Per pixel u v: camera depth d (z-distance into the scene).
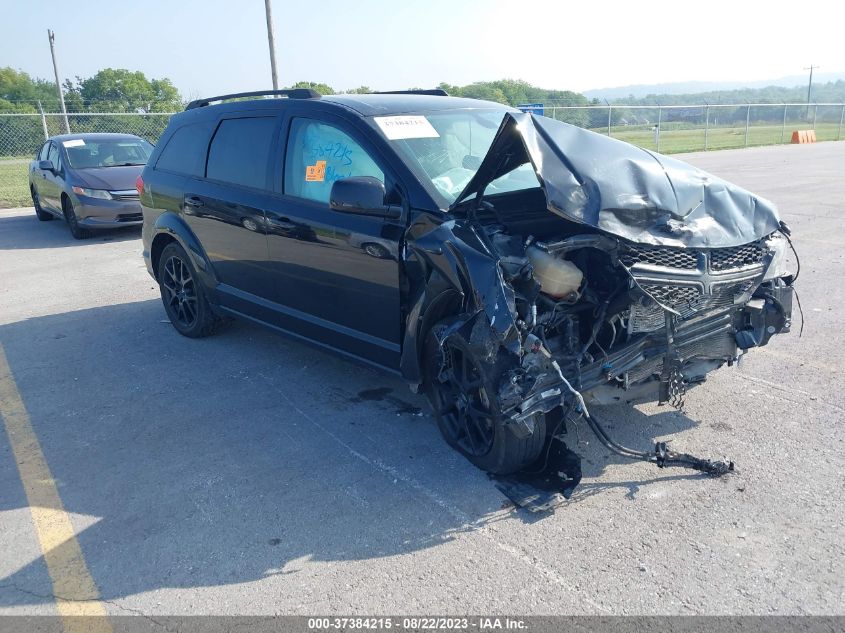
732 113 31.94
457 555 3.08
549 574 2.93
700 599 2.75
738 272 3.46
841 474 3.55
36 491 3.74
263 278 5.01
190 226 5.65
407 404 4.64
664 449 3.62
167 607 2.84
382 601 2.82
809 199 12.50
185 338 6.16
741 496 3.41
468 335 3.39
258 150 4.97
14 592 2.96
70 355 5.81
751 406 4.36
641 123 27.83
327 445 4.12
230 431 4.34
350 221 4.13
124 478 3.84
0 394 5.04
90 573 3.06
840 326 5.73
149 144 13.02
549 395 3.28
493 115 4.81
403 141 4.12
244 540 3.25
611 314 3.42
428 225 3.63
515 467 3.59
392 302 3.98
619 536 3.15
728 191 3.73
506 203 3.81
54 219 13.85
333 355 4.63
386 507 3.46
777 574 2.86
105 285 8.21
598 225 3.19
